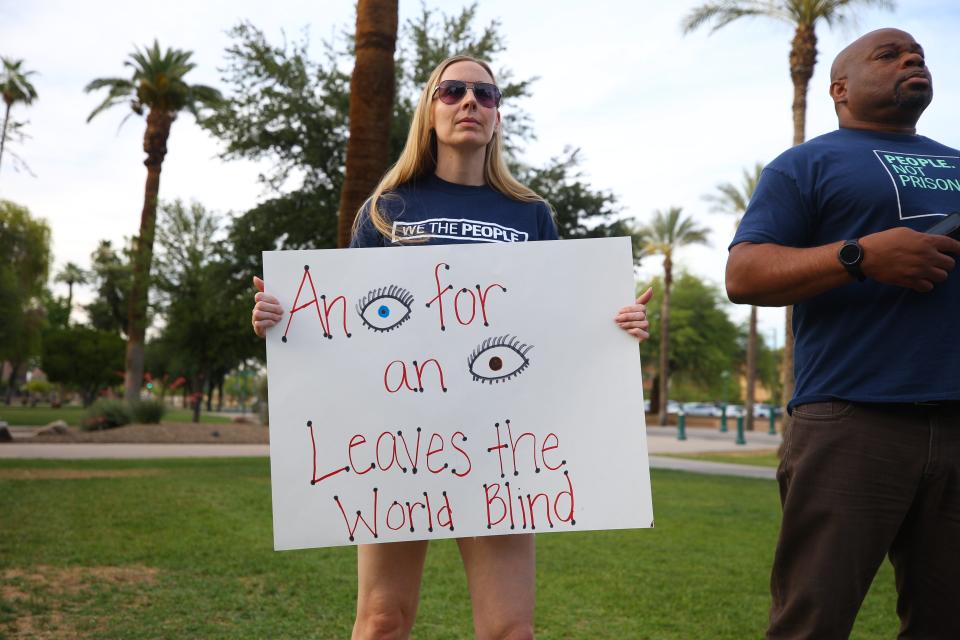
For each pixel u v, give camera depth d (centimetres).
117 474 1173
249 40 1725
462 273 247
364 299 244
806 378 235
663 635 404
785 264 224
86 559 552
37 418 3816
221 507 834
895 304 223
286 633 391
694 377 5766
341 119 1752
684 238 4569
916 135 255
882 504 218
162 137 2880
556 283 247
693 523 796
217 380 5450
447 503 236
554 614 441
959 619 223
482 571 239
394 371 241
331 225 1747
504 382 242
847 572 218
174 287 2830
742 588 509
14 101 3588
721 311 5616
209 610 431
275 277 243
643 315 245
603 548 648
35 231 3559
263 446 2136
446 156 261
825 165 241
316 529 232
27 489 941
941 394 215
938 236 207
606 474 238
